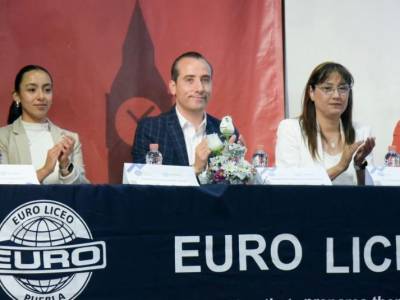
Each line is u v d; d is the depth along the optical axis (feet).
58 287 12.02
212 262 12.63
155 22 19.48
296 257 12.92
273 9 19.95
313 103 17.11
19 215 11.94
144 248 12.39
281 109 19.84
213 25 19.70
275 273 12.84
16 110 17.93
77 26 19.11
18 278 11.89
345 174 16.30
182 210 12.58
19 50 18.80
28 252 11.94
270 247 12.84
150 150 15.48
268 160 19.71
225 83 19.69
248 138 19.71
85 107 19.11
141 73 19.39
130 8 19.39
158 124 17.20
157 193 12.51
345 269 13.07
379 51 20.42
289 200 12.96
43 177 14.49
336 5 20.31
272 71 19.86
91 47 19.16
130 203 12.38
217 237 12.67
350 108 17.16
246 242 12.76
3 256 11.85
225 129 14.60
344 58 20.31
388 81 20.40
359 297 13.11
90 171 19.10
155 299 12.39
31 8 18.92
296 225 12.94
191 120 17.37
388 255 13.24
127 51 19.34
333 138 17.07
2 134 17.56
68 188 12.16
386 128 20.34
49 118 18.92
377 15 20.42
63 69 19.02
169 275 12.47
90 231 12.19
